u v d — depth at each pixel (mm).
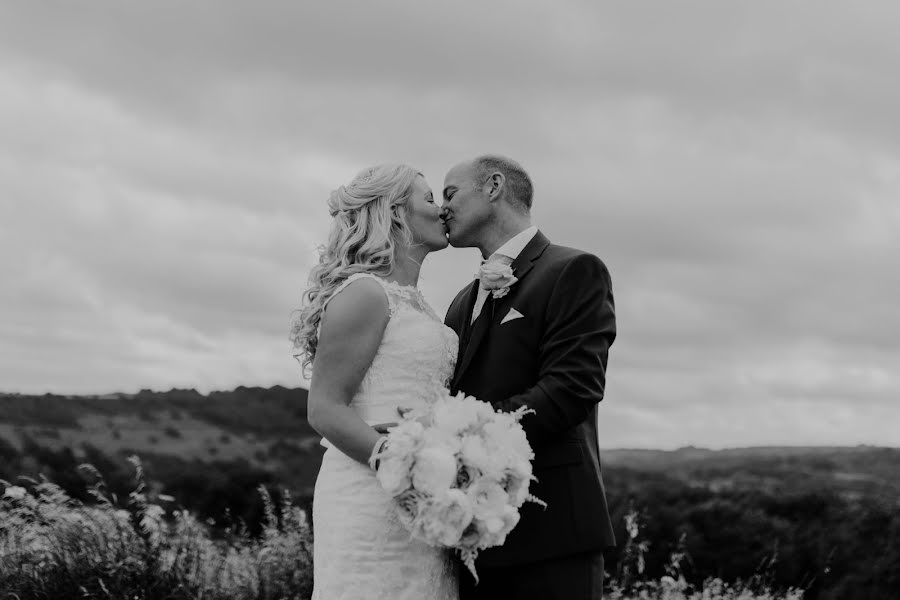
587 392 3736
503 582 3869
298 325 3836
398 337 3693
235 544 7438
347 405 3619
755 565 11312
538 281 3965
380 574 3541
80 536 6281
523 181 4258
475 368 4008
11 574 5961
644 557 8500
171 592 6000
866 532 12516
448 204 4246
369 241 3801
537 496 3834
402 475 3145
